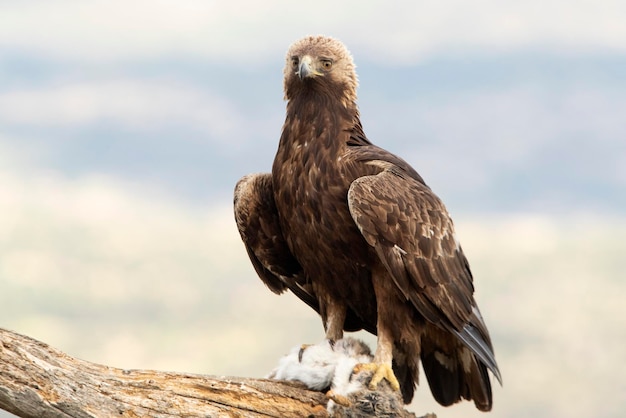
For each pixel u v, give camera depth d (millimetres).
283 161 14719
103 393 11680
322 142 14508
